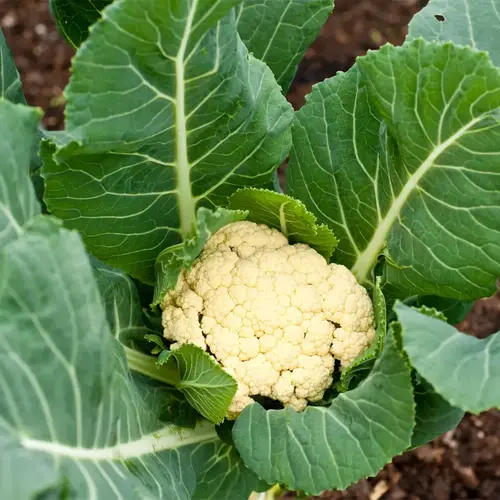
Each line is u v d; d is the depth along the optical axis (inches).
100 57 18.5
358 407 20.8
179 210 23.7
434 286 23.3
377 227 24.2
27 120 19.1
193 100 20.9
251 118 22.6
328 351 23.4
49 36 53.9
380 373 20.4
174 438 23.0
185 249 20.8
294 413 21.8
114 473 17.8
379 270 24.9
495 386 18.0
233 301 23.0
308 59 52.2
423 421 22.0
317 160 24.5
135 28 18.3
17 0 55.3
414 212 23.0
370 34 53.9
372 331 23.9
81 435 16.9
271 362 22.8
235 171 23.5
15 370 15.3
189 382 21.8
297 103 50.2
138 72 19.3
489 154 21.0
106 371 17.7
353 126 23.9
